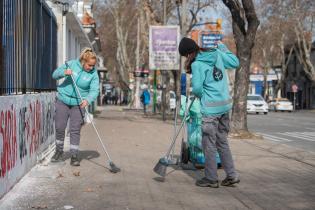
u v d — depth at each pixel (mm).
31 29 9680
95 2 56781
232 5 16297
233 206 6605
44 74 11539
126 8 52219
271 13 50938
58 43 15531
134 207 6449
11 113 7188
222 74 7719
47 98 10867
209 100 7652
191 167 9414
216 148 7867
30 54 9578
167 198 6977
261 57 69938
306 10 49719
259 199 7027
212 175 7734
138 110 46000
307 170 9594
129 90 62000
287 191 7602
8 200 6609
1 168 6570
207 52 7672
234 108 16297
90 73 9289
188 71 8008
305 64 57719
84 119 9359
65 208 6309
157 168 8203
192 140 9398
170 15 35000
